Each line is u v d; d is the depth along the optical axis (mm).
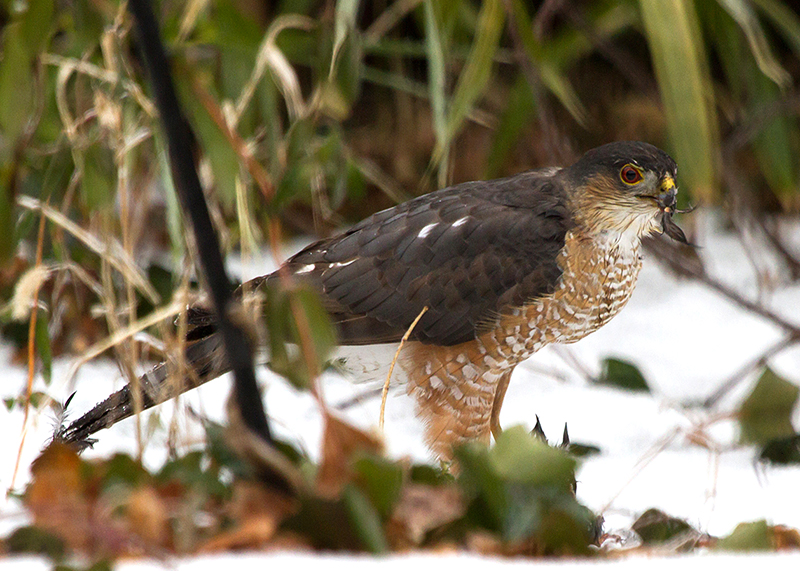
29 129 7668
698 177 8633
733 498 6785
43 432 7477
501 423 8695
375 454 4914
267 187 5266
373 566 4387
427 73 14539
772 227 13148
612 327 11555
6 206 6781
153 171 8922
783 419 7289
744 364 10344
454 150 13219
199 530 4863
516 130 11266
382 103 14828
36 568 4445
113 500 4848
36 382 8961
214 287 4977
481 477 4934
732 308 11938
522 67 9922
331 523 4648
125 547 4500
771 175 12148
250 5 13102
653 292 12664
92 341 9641
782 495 6832
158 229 11961
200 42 8391
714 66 14539
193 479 5125
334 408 8656
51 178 7797
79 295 9484
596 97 14820
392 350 7551
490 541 4855
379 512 4812
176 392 6180
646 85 11531
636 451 8047
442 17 8812
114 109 7000
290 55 9906
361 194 10109
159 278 9547
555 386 9648
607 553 5137
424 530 4957
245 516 4840
